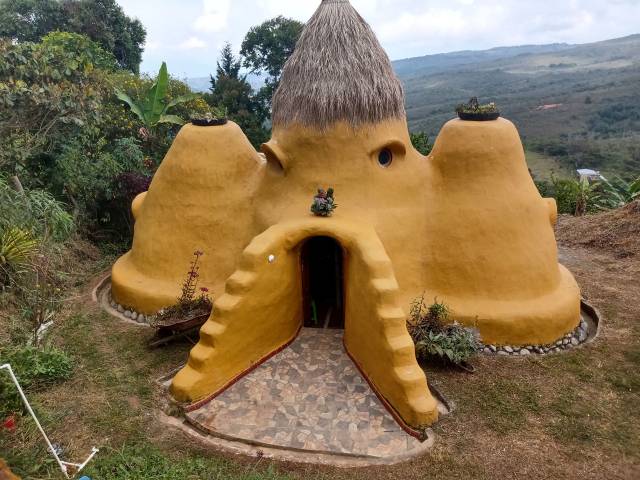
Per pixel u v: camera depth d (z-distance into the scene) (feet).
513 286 28.19
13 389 21.42
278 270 26.50
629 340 29.91
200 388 24.03
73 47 63.05
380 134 28.32
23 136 38.37
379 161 29.07
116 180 44.68
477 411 23.50
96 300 34.04
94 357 27.20
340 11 28.35
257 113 99.25
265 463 20.83
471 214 28.32
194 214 31.24
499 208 28.17
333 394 24.75
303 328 30.01
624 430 22.48
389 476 20.10
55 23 100.42
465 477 19.95
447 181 29.19
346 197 28.12
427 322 27.09
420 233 29.09
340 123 27.81
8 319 28.48
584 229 51.37
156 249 31.86
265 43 98.12
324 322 30.55
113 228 45.96
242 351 25.72
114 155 48.42
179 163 31.53
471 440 21.79
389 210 28.48
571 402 24.21
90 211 44.93
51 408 22.79
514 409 23.67
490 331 27.71
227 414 23.47
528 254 28.43
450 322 27.81
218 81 96.73
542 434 22.17
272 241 26.04
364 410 23.71
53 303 31.27
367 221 27.58
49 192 42.83
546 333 28.04
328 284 32.65
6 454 18.51
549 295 28.94
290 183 29.27
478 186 28.43
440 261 28.76
